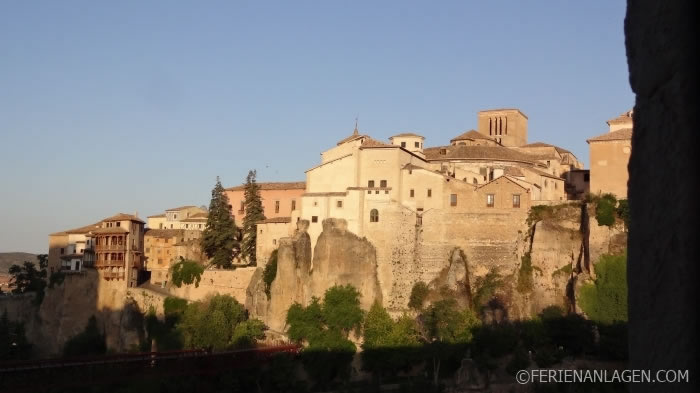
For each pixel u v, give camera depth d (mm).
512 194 131750
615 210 121500
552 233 127000
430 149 167500
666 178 8359
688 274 8156
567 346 111750
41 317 166250
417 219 134250
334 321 122938
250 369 112625
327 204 135000
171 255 170500
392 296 130250
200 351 109375
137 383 104750
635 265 8633
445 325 115062
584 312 116250
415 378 110125
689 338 8141
